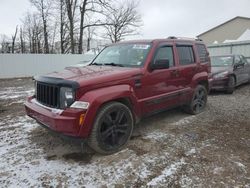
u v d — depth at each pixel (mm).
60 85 3316
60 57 18625
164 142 4113
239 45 15125
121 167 3289
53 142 4090
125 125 3838
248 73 10539
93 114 3285
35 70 17516
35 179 2998
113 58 4734
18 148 3865
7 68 16234
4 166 3293
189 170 3209
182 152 3730
